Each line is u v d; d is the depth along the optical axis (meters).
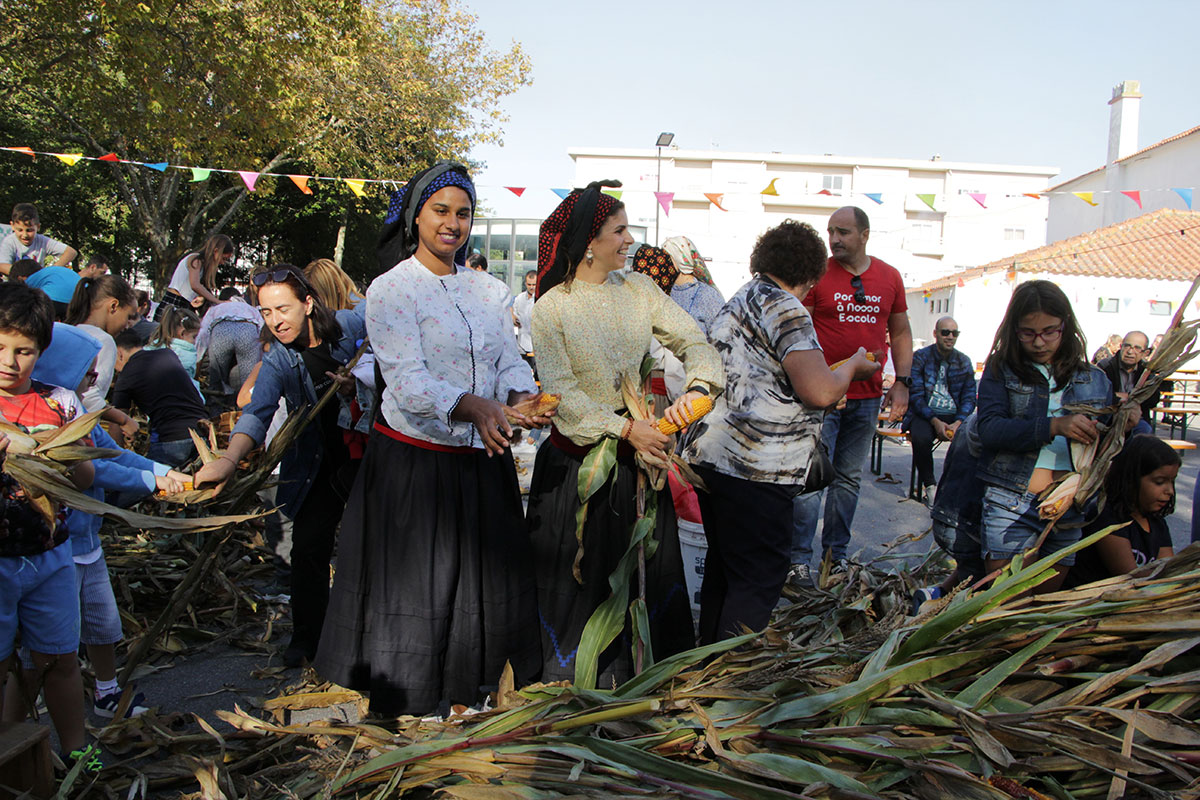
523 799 1.83
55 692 2.57
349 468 3.44
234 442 3.16
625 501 2.82
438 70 26.03
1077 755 1.74
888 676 1.98
